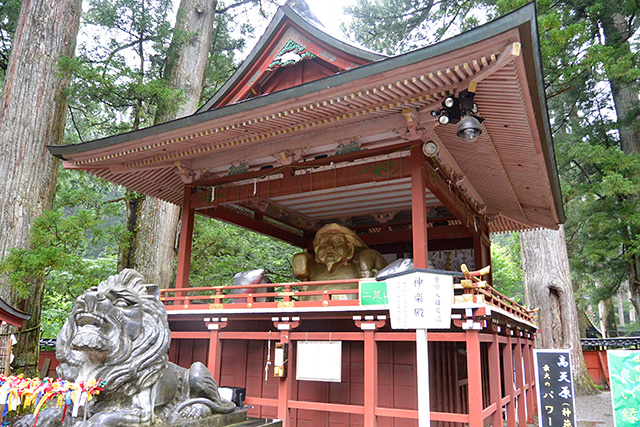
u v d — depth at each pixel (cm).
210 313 962
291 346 912
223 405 739
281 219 1448
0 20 1727
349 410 795
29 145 1288
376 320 812
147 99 1520
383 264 1098
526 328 1226
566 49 1822
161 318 661
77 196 1496
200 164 1120
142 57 1778
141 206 1593
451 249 1413
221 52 2120
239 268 1959
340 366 828
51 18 1385
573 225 2195
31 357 1230
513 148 936
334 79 756
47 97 1345
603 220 1888
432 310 546
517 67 640
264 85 1145
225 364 1025
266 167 1086
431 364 866
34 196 1275
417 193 843
